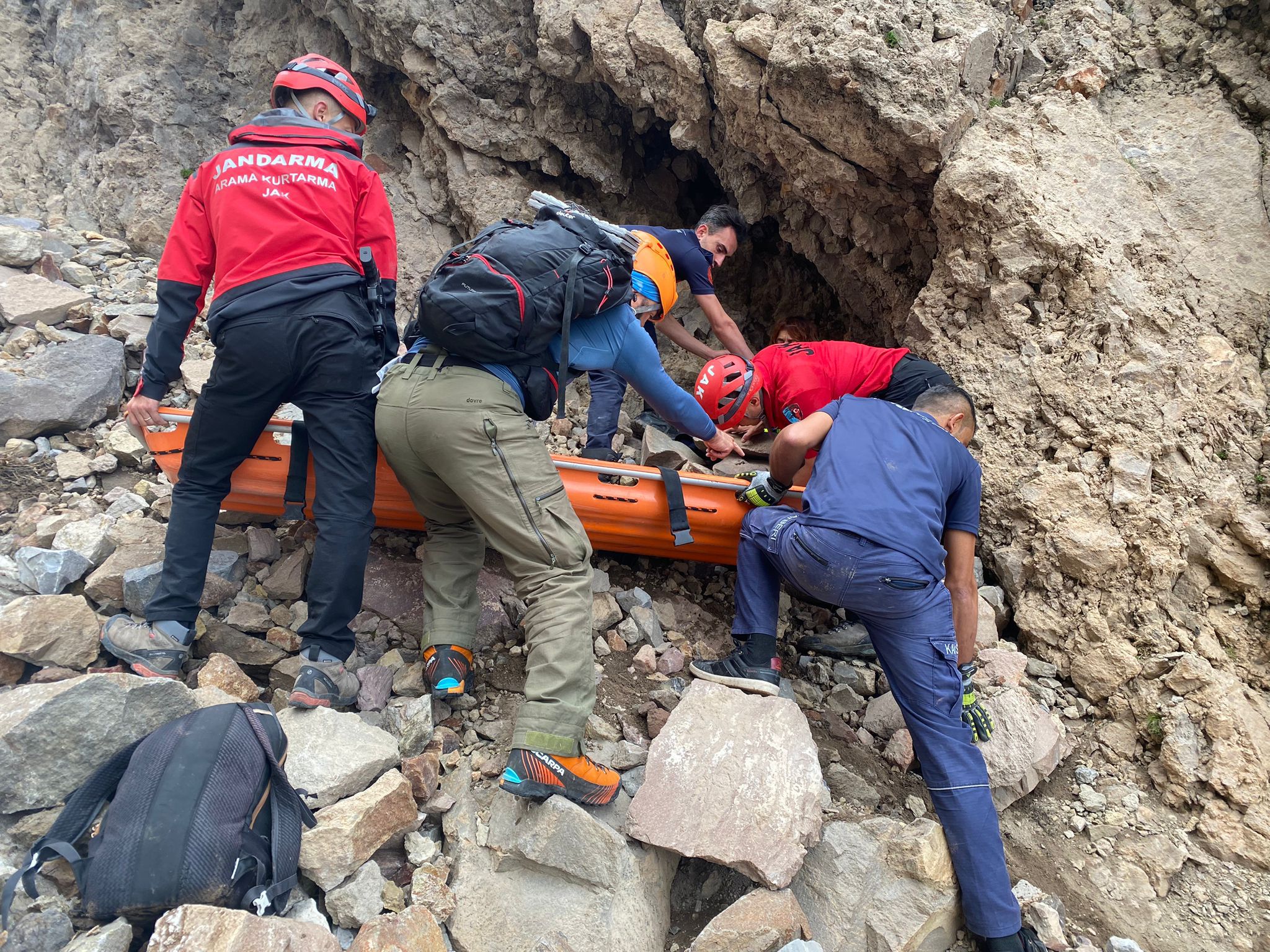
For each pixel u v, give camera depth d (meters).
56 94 6.34
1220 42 3.72
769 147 3.89
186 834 1.82
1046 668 3.04
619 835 2.22
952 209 3.55
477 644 2.88
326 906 2.06
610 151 4.80
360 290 2.52
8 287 4.07
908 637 2.44
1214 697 2.72
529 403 2.48
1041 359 3.39
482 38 4.60
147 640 2.42
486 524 2.36
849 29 3.36
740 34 3.63
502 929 2.12
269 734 2.08
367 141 5.18
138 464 3.48
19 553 2.85
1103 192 3.51
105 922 1.82
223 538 3.03
